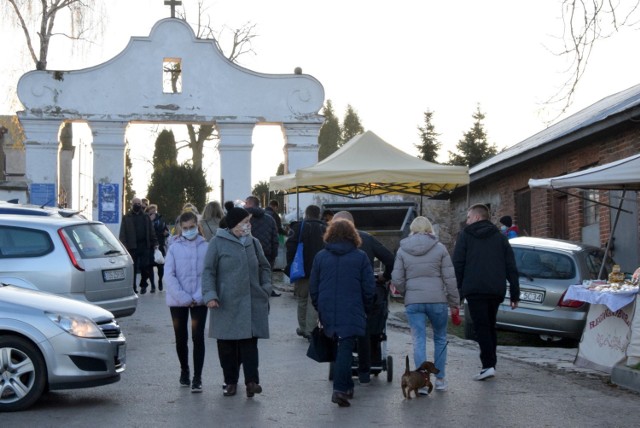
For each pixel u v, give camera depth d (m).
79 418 8.80
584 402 9.64
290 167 30.47
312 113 30.47
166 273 10.38
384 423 8.59
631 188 13.97
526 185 23.31
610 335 11.63
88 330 9.47
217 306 9.74
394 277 10.37
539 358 13.00
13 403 9.17
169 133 48.22
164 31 30.06
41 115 29.55
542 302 14.38
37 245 13.00
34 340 9.23
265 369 11.83
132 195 49.78
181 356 10.57
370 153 18.94
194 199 46.50
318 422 8.64
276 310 18.69
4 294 9.60
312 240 14.23
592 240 19.53
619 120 15.86
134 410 9.21
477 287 10.82
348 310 9.41
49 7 37.91
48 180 29.66
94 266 13.29
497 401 9.68
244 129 30.30
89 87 29.81
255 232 17.97
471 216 11.06
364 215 22.16
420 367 9.91
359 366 10.59
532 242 15.12
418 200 29.12
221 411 9.16
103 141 29.83
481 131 57.78
